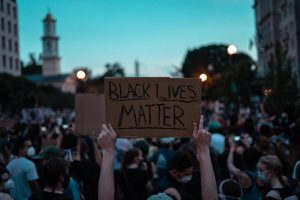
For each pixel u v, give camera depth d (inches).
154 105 147.0
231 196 199.5
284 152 289.7
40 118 880.3
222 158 308.7
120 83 146.9
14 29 2615.7
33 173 270.4
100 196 139.3
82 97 332.5
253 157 245.0
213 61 3093.0
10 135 446.9
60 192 185.2
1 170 250.5
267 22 1854.1
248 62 1731.1
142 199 273.0
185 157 219.0
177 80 146.9
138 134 147.0
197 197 216.4
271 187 219.5
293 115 409.1
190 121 146.9
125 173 273.9
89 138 331.6
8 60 2551.7
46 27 5787.4
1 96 2133.4
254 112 855.1
